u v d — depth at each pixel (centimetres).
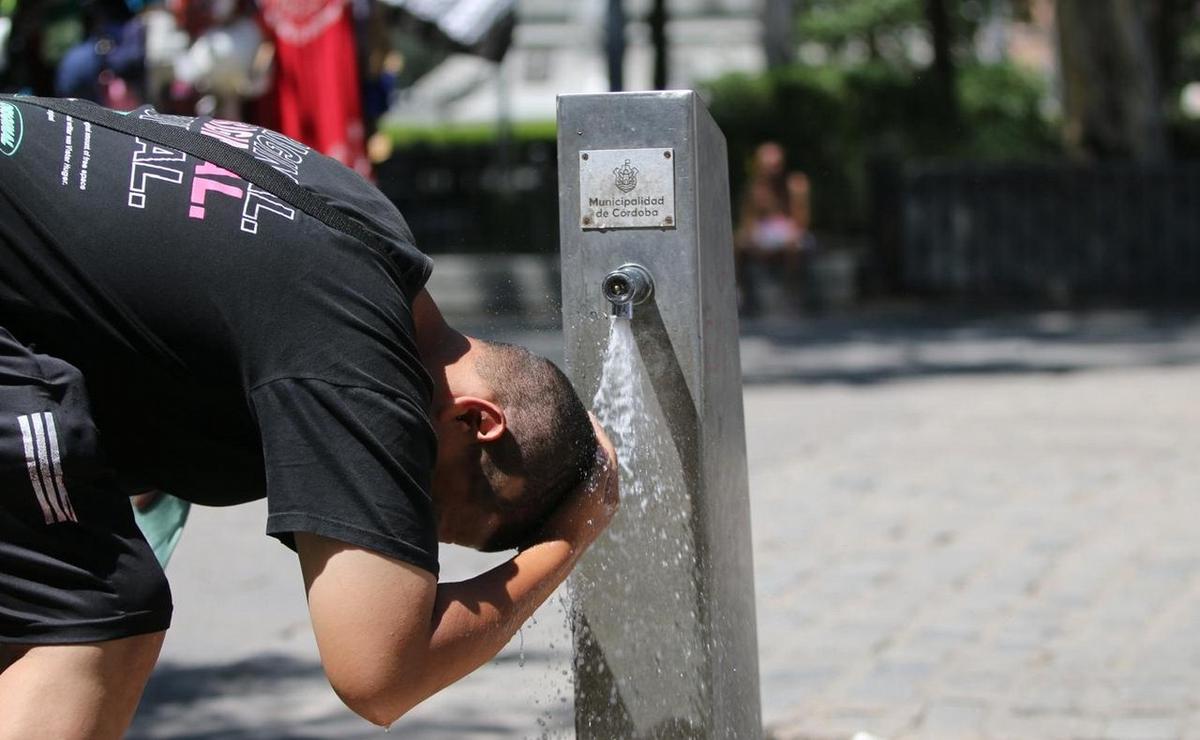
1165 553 627
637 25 2308
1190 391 1109
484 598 239
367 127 805
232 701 482
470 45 1159
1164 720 432
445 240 1781
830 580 602
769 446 917
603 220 273
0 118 236
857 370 1306
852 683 474
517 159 1945
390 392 225
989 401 1091
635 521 277
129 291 227
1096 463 830
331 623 220
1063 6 2155
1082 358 1357
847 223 2064
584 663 282
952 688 466
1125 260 1962
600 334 276
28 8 715
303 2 745
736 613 294
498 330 1337
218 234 228
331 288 227
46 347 233
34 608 228
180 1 722
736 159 1994
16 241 229
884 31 3306
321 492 220
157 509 303
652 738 281
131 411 238
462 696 482
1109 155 2130
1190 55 3319
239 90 733
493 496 247
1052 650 503
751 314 1861
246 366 226
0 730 223
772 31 2441
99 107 245
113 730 233
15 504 226
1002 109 2288
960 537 668
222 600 602
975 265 1973
